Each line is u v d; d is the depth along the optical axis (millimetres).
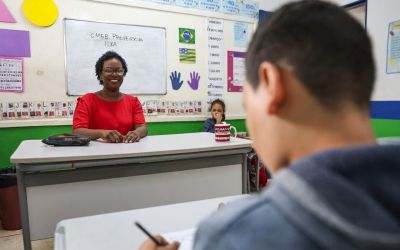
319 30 302
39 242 2148
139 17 3066
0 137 2600
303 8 325
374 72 318
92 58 2877
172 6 3203
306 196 245
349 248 227
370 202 237
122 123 2123
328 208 232
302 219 245
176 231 762
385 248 217
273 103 316
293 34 310
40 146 1700
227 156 1900
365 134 306
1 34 2531
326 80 294
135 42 3061
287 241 246
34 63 2660
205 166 1832
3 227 2445
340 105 297
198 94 3455
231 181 1931
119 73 2100
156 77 3197
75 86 2824
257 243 254
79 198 1538
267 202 282
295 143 314
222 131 1905
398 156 263
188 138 2096
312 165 260
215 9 3471
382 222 227
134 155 1535
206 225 300
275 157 334
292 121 313
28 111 2664
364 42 308
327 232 233
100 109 2096
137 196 1661
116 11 2953
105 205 1593
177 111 3338
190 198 1801
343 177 251
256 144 367
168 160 1691
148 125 3203
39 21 2645
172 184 1744
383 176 255
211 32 3471
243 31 3676
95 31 2873
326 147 298
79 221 818
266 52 327
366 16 3014
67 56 2775
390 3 2785
